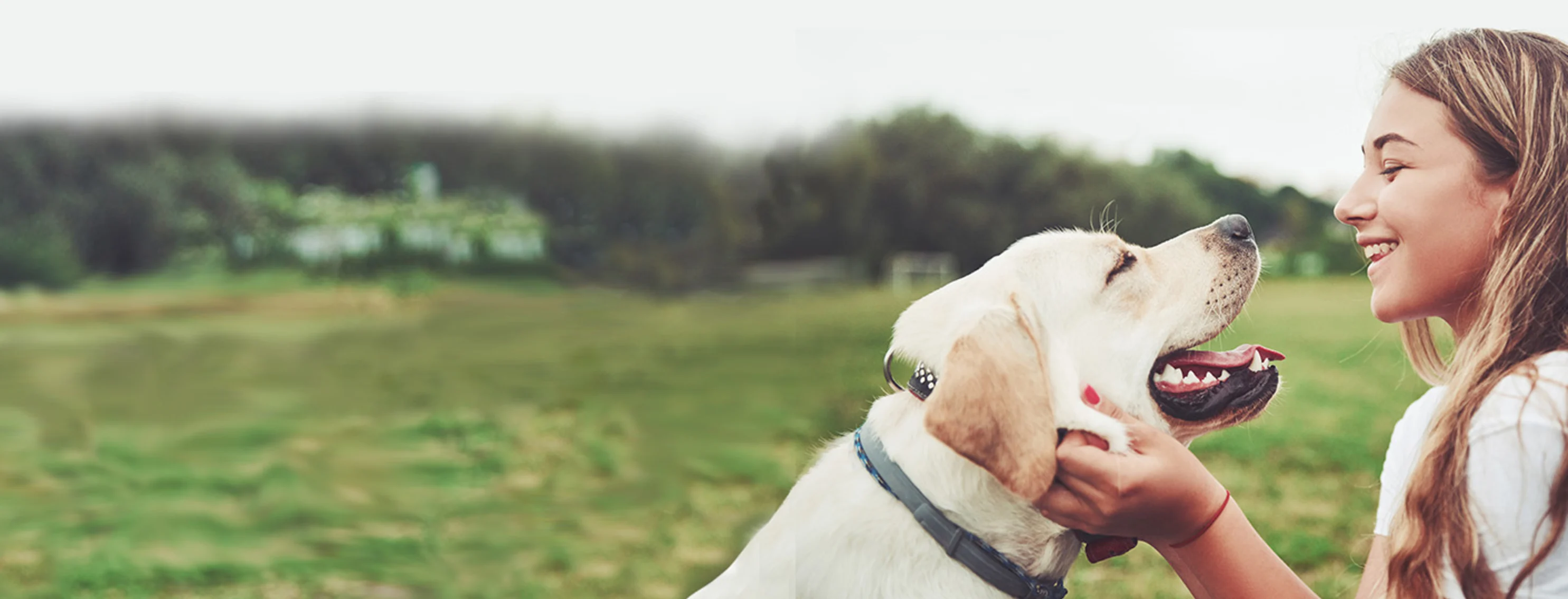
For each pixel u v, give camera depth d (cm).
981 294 166
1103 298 168
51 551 477
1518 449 111
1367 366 814
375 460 677
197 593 411
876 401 175
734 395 865
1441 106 122
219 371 1283
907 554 160
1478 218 121
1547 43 123
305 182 2839
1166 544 134
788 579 166
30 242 2511
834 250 2009
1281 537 382
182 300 2277
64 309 2136
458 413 848
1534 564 110
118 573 437
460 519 505
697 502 504
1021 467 143
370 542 477
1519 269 116
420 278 2505
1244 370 173
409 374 1159
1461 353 121
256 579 426
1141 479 129
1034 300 165
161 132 2734
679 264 2408
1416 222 124
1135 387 167
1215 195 1156
